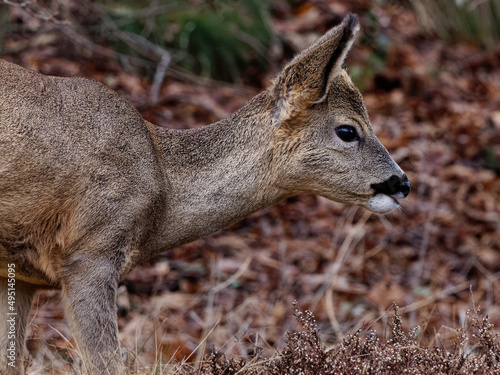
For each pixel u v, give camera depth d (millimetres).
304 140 8648
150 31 17922
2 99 7535
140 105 15742
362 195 8953
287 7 20562
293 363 7652
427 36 23094
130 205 7832
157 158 8203
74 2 17375
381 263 14461
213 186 8430
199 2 18953
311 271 13828
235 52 18688
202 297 12656
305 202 15883
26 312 8484
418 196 16219
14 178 7543
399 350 7652
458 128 18156
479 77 21688
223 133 8586
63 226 7742
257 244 14297
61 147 7645
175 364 8680
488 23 24172
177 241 8398
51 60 16094
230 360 8008
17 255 7848
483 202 16438
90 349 7684
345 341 7949
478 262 14852
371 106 18891
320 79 8406
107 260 7762
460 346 8109
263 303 12727
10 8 16203
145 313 12125
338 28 8289
